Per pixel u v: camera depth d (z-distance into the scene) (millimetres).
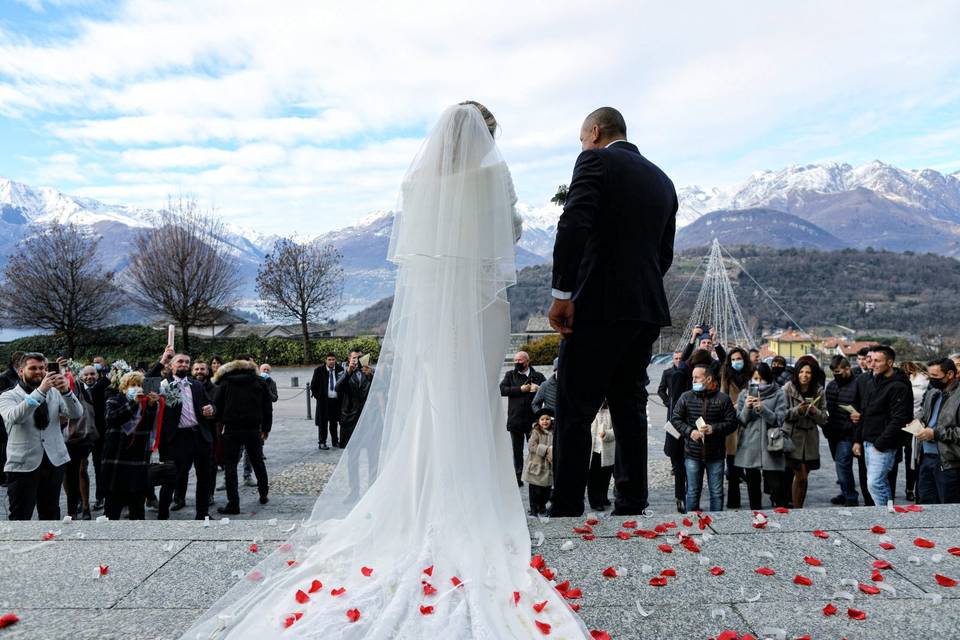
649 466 12008
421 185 3137
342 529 2928
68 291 40000
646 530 3207
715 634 2318
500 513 3018
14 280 40125
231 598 2473
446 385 2990
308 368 40969
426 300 3109
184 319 40344
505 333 3281
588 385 3381
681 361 9727
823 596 2578
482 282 3119
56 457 6699
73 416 7086
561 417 3510
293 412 21516
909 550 3012
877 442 6883
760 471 8148
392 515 2934
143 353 40781
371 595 2406
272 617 2332
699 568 2820
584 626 2303
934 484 6648
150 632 2350
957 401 6297
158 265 40281
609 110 3625
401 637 2129
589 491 8312
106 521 3549
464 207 3102
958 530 3264
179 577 2814
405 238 3129
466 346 3045
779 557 2934
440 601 2336
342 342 42219
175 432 7750
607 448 8125
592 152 3297
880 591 2607
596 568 2812
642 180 3316
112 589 2703
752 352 10070
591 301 3271
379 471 3098
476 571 2545
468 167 3125
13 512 6445
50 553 3092
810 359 7961
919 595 2578
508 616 2334
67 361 9484
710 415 7609
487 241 3115
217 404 8766
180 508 9078
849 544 3082
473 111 3203
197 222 41875
